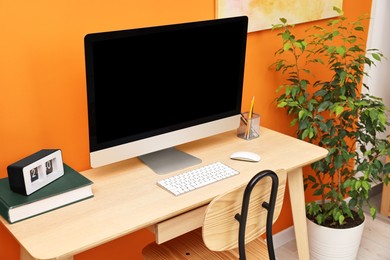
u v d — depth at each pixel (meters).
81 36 1.73
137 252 2.17
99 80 1.55
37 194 1.48
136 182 1.68
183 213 1.59
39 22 1.63
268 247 1.64
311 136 2.27
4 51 1.59
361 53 2.80
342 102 2.26
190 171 1.73
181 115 1.81
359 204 2.46
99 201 1.55
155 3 1.88
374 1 2.78
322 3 2.44
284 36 2.17
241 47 1.91
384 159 3.06
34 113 1.70
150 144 1.75
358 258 2.62
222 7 2.04
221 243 1.54
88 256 2.02
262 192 1.58
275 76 2.41
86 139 1.86
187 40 1.73
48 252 1.29
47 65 1.69
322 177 2.82
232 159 1.86
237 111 1.99
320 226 2.45
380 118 2.22
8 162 1.69
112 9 1.77
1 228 1.72
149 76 1.67
